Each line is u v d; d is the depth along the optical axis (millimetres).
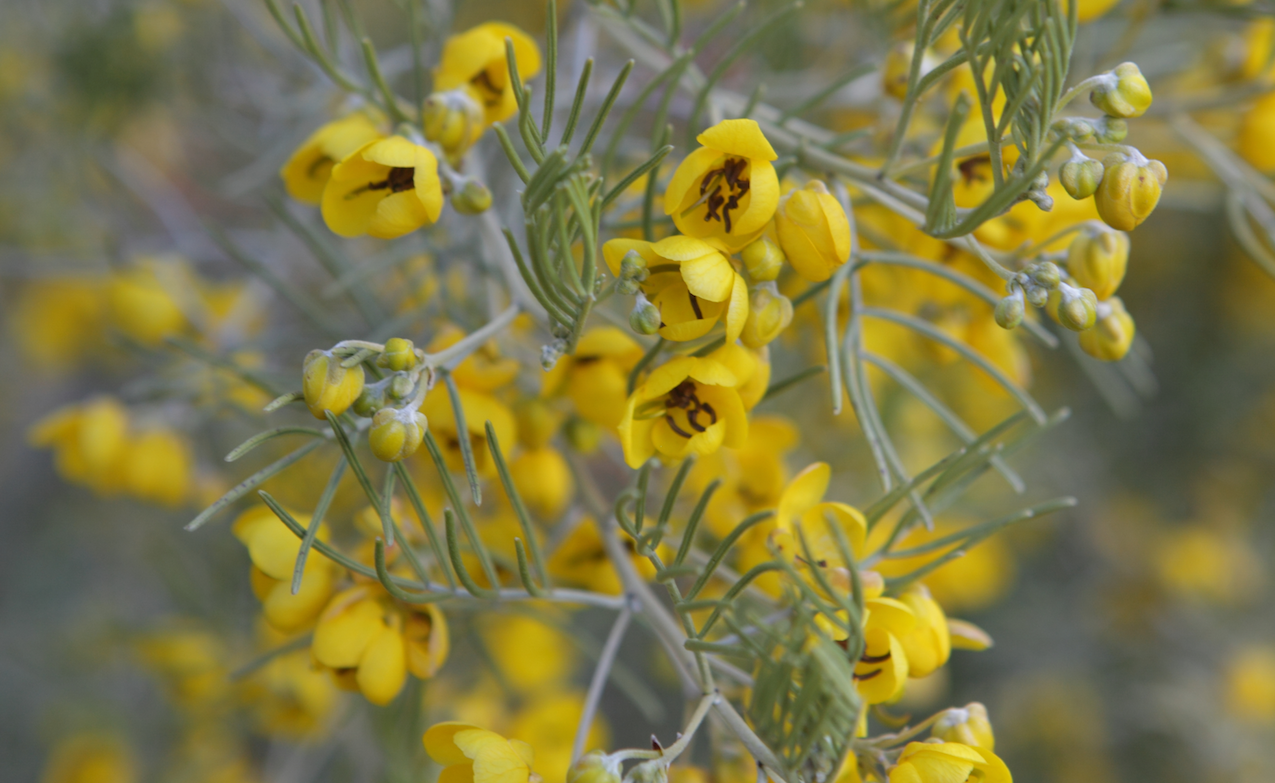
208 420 468
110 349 729
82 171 599
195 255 541
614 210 357
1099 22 439
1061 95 307
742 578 301
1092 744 733
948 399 584
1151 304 728
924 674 320
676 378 308
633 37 418
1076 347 389
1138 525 753
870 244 363
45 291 745
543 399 352
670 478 408
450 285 409
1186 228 694
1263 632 744
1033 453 682
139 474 427
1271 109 373
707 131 304
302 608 330
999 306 310
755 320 309
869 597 313
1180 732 708
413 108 350
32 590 785
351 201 328
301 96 461
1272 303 701
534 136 297
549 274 301
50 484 845
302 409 370
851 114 457
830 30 483
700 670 312
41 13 574
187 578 516
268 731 518
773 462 354
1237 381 725
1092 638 755
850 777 311
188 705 517
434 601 317
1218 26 460
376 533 335
